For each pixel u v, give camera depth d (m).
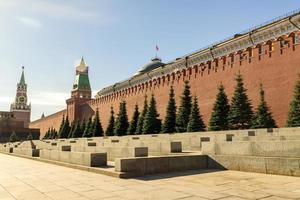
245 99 30.62
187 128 34.38
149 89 50.03
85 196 7.03
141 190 7.54
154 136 27.28
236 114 30.34
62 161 14.95
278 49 30.12
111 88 62.16
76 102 80.38
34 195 7.32
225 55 36.28
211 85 37.72
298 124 25.30
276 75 29.92
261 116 28.78
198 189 7.47
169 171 10.59
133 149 12.93
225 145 10.98
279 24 29.80
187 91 37.72
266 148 9.69
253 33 32.41
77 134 65.75
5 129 104.38
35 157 20.06
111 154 15.05
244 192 7.00
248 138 15.62
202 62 39.53
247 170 10.20
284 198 6.35
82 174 10.84
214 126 31.91
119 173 9.63
